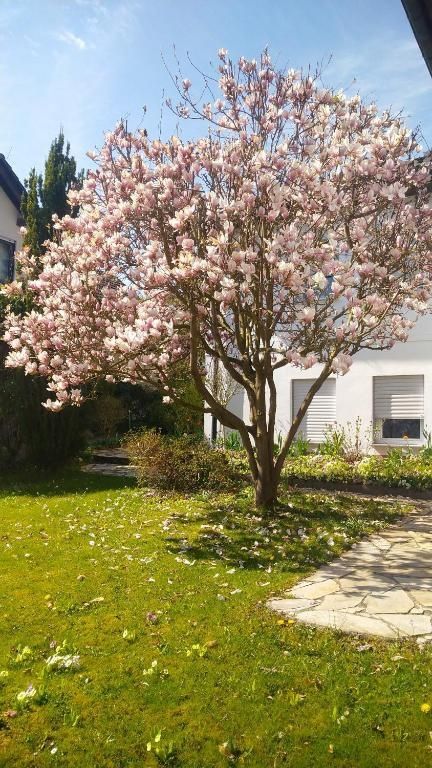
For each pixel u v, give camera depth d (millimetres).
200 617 5098
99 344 8094
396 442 13695
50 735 3420
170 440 12094
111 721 3545
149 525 8422
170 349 9031
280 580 6102
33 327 8258
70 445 13695
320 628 4840
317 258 7418
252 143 8484
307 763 3180
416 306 9344
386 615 5121
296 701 3719
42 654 4391
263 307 8086
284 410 15227
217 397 14977
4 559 6809
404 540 7715
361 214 8422
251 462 9406
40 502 10180
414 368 13516
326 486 11328
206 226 7934
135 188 7723
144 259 8031
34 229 17750
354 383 14273
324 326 7887
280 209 7371
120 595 5633
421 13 4105
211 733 3436
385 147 7961
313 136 8500
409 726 3473
